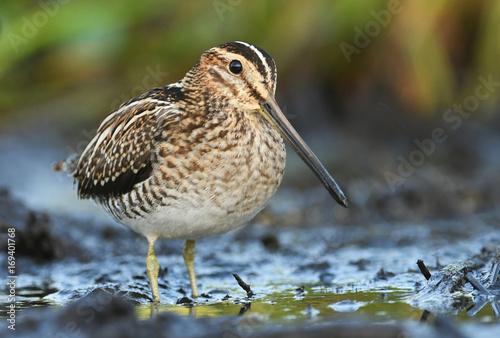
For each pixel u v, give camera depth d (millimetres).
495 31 16375
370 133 17109
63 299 8766
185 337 6641
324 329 6641
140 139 8859
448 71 16828
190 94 9062
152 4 16906
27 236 11117
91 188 9805
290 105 17234
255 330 6812
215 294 9023
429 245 11320
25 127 18000
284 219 13609
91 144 9977
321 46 16828
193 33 16828
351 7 16469
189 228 8836
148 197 8773
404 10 16469
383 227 12891
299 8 16656
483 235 11758
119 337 6738
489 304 7891
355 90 17188
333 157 16453
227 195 8711
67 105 17766
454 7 16344
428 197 13875
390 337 6586
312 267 10211
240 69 8969
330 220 13547
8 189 11961
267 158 8891
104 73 17453
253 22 16734
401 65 16734
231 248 11852
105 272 10328
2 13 17031
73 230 12500
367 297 8414
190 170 8633
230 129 8773
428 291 8461
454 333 6719
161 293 9125
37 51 17281
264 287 9273
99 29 17047
